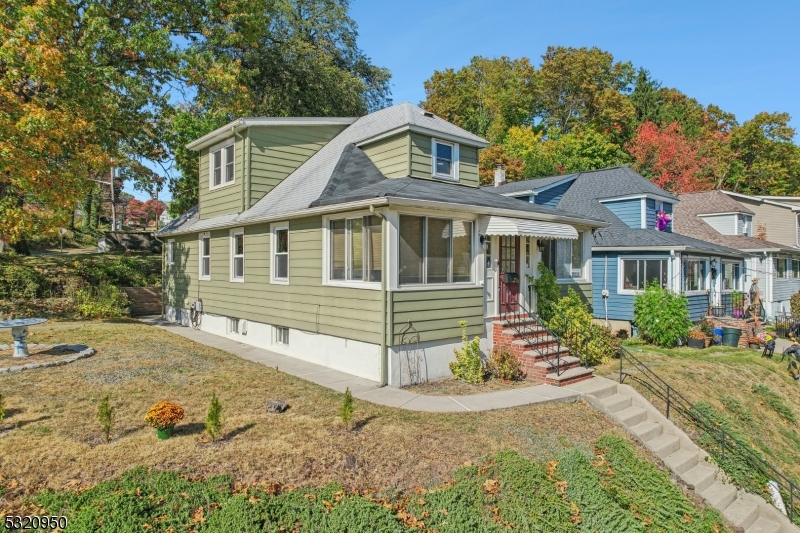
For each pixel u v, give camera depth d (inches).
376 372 396.2
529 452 283.7
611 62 1943.9
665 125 1850.4
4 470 208.2
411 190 408.8
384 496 225.3
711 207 1171.3
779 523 327.6
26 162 526.3
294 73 1234.0
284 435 264.1
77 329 555.8
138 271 939.3
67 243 1508.4
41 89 661.9
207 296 677.3
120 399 309.6
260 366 436.1
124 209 2272.4
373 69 1535.4
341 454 247.8
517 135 1710.1
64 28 598.5
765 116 1807.3
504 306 490.3
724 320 784.9
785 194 1814.7
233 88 832.9
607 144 1665.8
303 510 205.8
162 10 756.0
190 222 745.6
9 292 678.5
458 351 426.3
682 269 764.6
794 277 1231.5
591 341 522.6
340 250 439.5
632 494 279.3
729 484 349.1
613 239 812.0
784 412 497.4
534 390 392.2
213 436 248.1
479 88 1882.4
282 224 515.8
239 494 205.8
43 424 259.3
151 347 482.0
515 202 516.7
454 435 287.1
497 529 218.8
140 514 187.3
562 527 232.2
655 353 600.7
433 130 503.8
